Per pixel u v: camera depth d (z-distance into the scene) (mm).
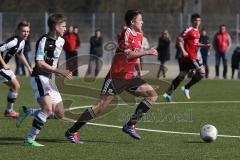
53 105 27406
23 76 69750
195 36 43969
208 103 43844
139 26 26016
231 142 26641
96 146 25562
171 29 90500
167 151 24359
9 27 89938
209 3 183750
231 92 52562
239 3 179500
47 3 148875
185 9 115750
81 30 91875
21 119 28906
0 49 32938
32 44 86188
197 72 45469
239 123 33312
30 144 25594
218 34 67812
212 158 22906
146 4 148625
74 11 150625
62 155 23438
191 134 29062
